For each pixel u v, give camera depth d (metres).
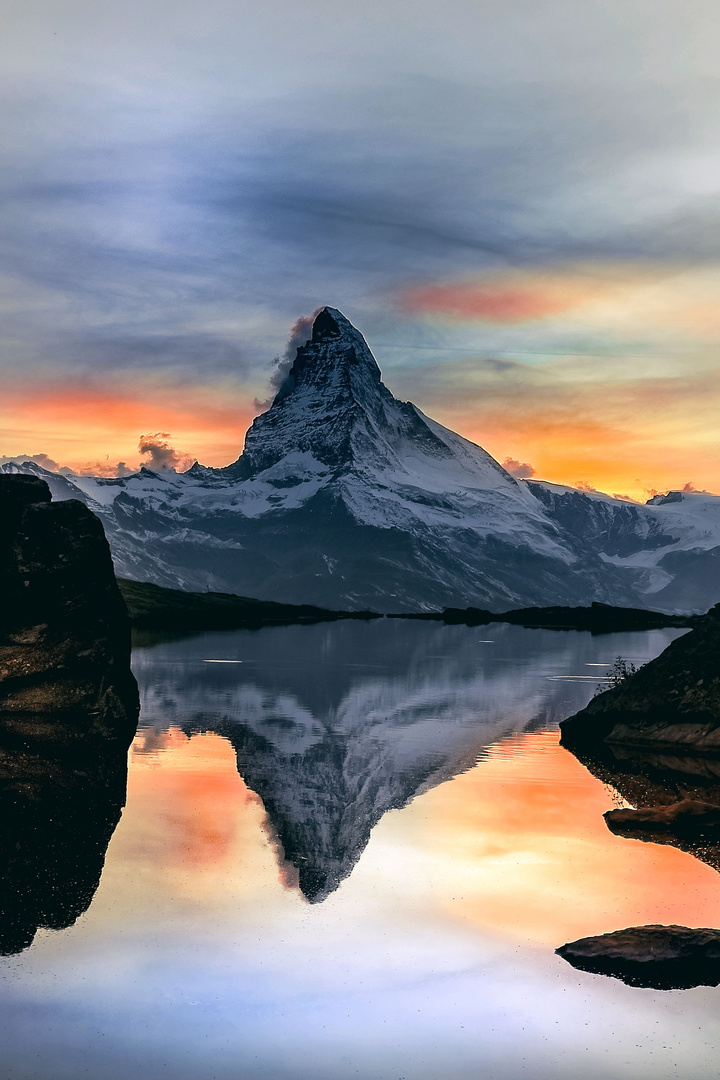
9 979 11.12
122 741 26.23
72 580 31.73
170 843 16.41
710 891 14.18
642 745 26.11
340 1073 9.25
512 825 17.80
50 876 14.60
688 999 10.77
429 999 10.73
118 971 11.33
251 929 12.61
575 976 11.30
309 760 23.86
